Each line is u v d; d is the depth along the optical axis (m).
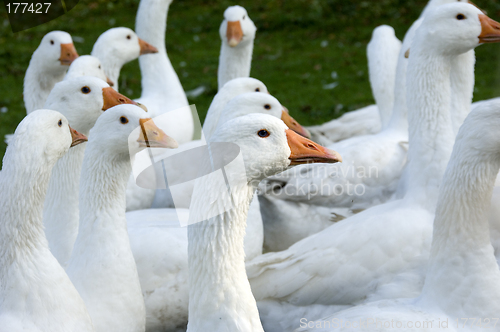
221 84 10.99
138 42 10.50
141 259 6.54
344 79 17.70
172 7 24.59
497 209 6.39
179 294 6.58
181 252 6.59
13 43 21.09
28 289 4.79
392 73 10.66
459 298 5.30
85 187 5.75
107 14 23.89
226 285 4.39
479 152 5.25
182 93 11.16
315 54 19.77
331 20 22.30
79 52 19.84
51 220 6.52
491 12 21.09
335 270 6.41
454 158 5.39
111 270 5.61
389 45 10.78
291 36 21.39
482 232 5.32
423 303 5.47
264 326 6.55
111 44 10.20
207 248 4.36
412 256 6.35
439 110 7.01
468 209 5.32
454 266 5.34
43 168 4.98
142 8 11.03
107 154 5.73
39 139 4.93
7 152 4.91
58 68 9.23
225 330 4.38
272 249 8.66
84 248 5.68
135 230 6.80
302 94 16.75
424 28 7.14
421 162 6.92
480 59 18.69
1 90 17.30
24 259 4.84
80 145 6.61
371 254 6.38
